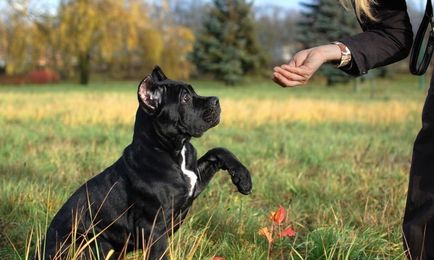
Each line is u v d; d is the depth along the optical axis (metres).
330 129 15.83
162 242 3.61
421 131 3.00
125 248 3.55
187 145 3.77
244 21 54.50
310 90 45.56
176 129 3.64
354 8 3.30
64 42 42.69
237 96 34.09
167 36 49.66
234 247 4.63
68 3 43.00
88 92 35.19
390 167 8.90
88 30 42.59
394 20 3.30
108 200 3.72
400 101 27.89
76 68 52.50
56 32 42.72
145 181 3.59
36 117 17.20
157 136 3.64
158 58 46.91
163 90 3.68
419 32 3.17
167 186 3.59
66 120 16.05
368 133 14.98
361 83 50.88
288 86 3.06
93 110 18.03
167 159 3.62
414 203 3.01
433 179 2.96
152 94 3.65
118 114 17.38
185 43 50.28
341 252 4.41
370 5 3.31
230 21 54.03
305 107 21.11
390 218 5.63
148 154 3.63
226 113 18.59
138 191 3.61
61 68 47.44
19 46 42.34
